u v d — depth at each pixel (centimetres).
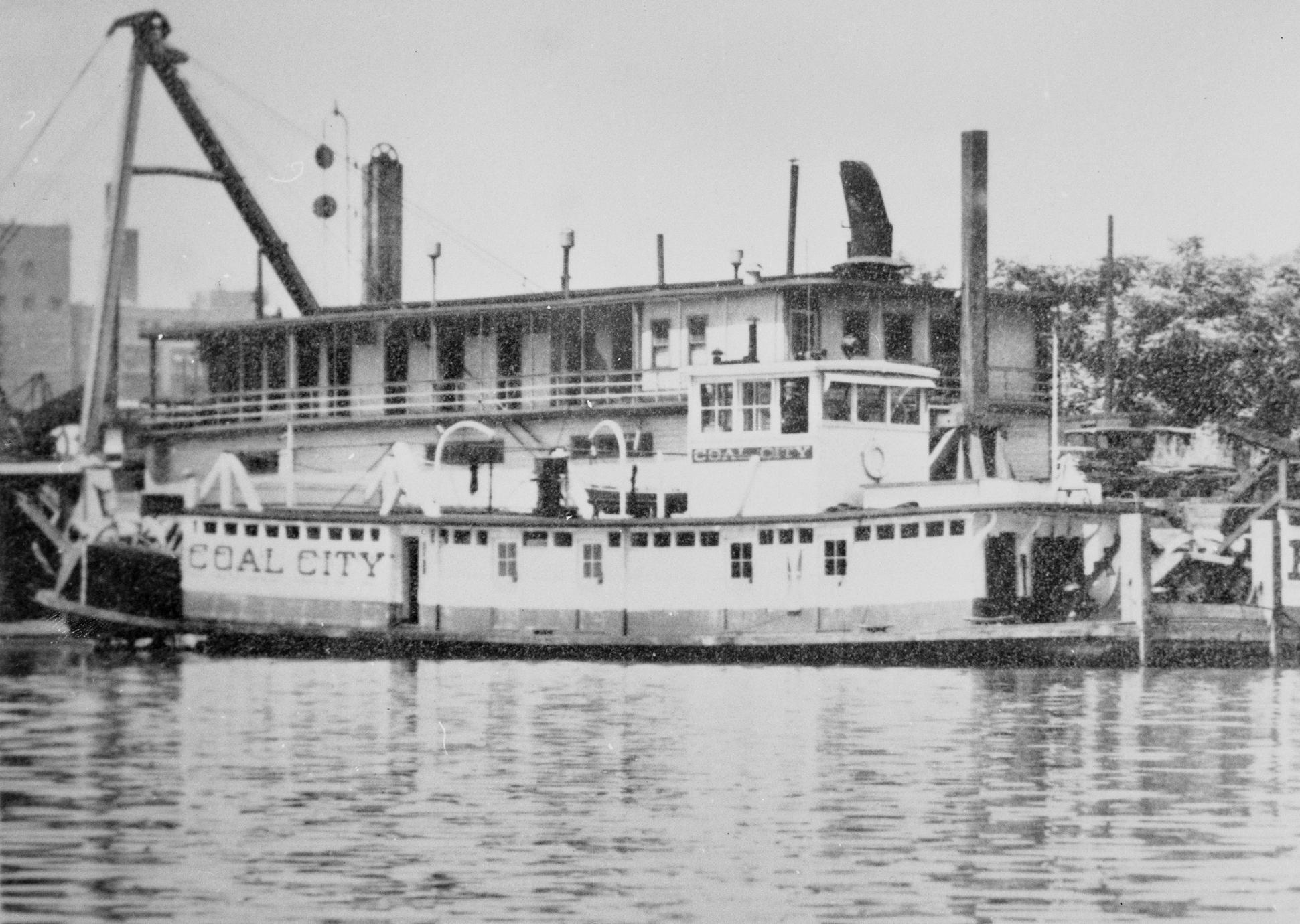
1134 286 7494
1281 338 7481
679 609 5397
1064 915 2509
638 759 3712
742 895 2605
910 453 5619
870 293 6788
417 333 7400
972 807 3209
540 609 5544
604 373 6725
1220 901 2578
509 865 2773
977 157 6419
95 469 6438
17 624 6719
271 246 7600
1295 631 5319
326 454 7419
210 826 3059
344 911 2533
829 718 4288
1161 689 4847
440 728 4172
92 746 3950
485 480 7062
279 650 5825
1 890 2644
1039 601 5219
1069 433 6919
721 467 5531
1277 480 6744
